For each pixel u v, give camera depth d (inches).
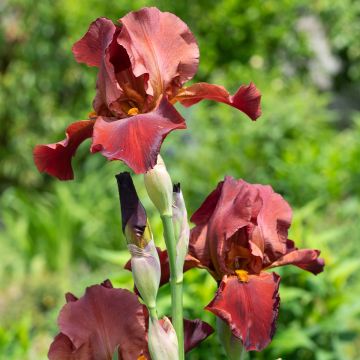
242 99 117.9
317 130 472.7
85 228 474.9
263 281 124.5
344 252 276.8
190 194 434.0
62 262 463.2
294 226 268.7
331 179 418.0
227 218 126.3
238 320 119.6
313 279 250.5
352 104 762.8
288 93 513.0
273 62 567.5
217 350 233.0
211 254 128.5
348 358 281.6
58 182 543.5
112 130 108.9
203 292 232.2
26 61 629.9
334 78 731.4
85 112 570.3
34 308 391.2
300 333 237.3
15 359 256.7
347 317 252.8
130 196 118.4
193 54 119.9
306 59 601.9
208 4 543.5
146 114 110.0
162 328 119.1
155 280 118.6
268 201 130.8
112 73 114.6
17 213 562.3
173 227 121.3
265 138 446.9
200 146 444.1
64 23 605.6
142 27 116.9
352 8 652.1
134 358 120.0
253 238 127.6
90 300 118.4
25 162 645.3
